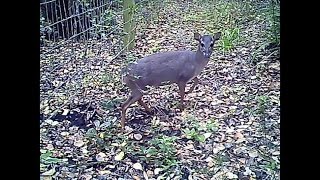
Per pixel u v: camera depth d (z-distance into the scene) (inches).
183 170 114.4
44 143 123.6
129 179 110.7
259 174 109.6
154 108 153.4
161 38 247.3
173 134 135.7
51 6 150.3
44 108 140.1
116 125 139.6
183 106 153.2
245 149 122.7
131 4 204.8
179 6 331.6
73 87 152.4
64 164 113.0
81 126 136.6
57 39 157.6
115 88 163.0
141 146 126.5
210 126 138.1
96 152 122.0
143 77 140.5
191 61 149.6
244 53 211.3
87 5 163.5
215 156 120.7
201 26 273.1
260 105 147.7
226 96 164.9
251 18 259.1
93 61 173.6
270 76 182.7
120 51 181.6
